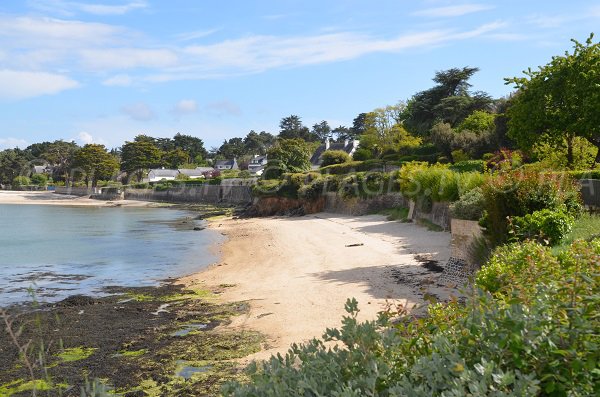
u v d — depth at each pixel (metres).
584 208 17.08
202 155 197.50
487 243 15.48
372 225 35.12
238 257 28.00
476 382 2.86
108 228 49.34
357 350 3.67
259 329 13.27
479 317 3.64
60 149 155.50
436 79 69.31
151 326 14.38
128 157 136.75
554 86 27.36
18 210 80.62
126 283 21.77
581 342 3.34
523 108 28.55
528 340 3.30
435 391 3.08
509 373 2.90
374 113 74.12
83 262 27.89
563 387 3.09
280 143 75.94
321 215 50.09
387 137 71.69
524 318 3.42
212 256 29.62
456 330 3.92
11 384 10.18
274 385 3.35
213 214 66.62
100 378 10.38
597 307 3.84
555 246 12.28
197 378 10.16
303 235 34.62
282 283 18.88
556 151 29.48
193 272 24.20
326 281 18.12
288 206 57.84
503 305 4.07
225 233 43.06
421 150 55.03
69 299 18.20
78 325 14.68
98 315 15.92
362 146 76.69
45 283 21.98
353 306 4.17
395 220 36.06
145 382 10.10
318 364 3.55
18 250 32.84
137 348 12.34
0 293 19.83
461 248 17.89
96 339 13.16
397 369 3.64
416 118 69.44
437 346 3.51
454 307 4.89
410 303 13.61
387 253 22.61
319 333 12.30
